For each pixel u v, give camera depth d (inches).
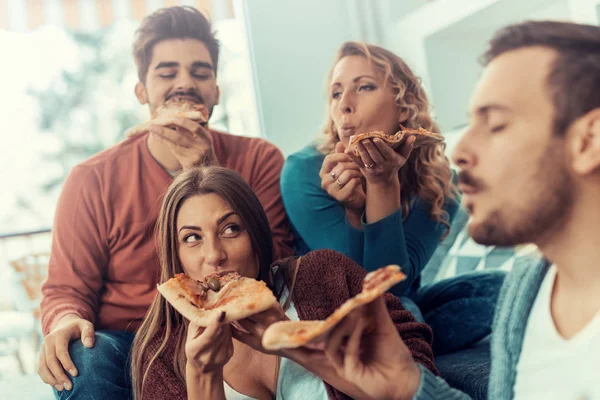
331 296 46.4
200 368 38.5
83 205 68.1
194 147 67.1
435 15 71.1
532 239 43.9
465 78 68.9
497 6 63.0
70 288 65.4
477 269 65.5
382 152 56.5
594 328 37.5
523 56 45.0
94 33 81.0
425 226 67.0
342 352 35.7
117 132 86.8
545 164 42.8
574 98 41.2
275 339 31.7
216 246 45.9
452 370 55.4
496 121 46.5
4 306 93.6
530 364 41.3
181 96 73.4
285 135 79.9
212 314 38.0
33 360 90.8
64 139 92.0
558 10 57.7
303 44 81.4
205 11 77.5
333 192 64.7
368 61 70.1
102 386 51.7
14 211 101.2
